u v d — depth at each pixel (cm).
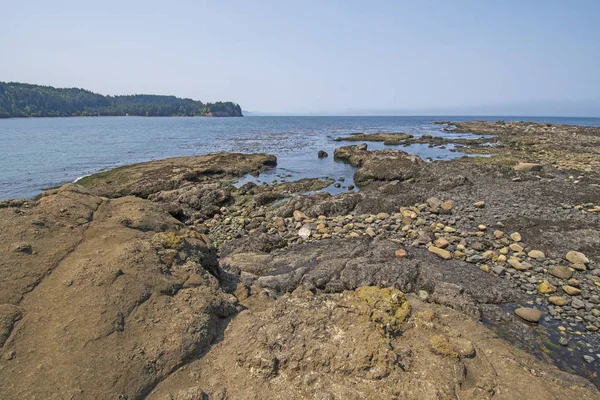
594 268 1100
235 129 9362
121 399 490
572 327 847
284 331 620
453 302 909
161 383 536
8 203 781
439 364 582
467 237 1378
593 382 672
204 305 670
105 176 2475
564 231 1348
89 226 793
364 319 646
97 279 632
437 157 3556
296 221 1684
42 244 690
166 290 679
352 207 1783
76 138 6066
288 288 1000
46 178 2752
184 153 4172
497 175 2297
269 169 3100
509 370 623
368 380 537
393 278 1016
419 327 677
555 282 1030
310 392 522
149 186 2216
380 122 14300
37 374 484
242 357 580
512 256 1200
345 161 3531
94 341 541
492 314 891
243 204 2019
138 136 6706
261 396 521
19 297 577
